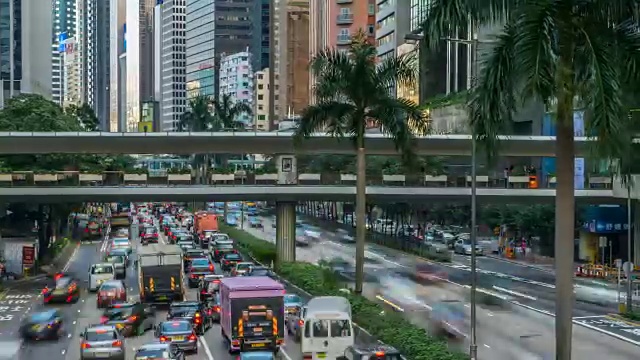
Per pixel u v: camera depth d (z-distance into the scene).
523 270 78.62
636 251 72.88
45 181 70.69
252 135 72.12
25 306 59.81
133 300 60.94
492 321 49.88
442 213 110.88
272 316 41.16
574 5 24.48
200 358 40.56
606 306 56.47
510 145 72.06
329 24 199.00
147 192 71.19
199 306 47.75
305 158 100.94
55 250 96.50
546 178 85.19
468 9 25.47
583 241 82.69
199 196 71.88
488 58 25.97
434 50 29.12
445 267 81.19
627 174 28.03
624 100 25.44
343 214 144.62
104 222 158.62
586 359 39.94
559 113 23.91
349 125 52.50
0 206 82.12
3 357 40.16
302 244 106.06
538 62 23.16
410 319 48.12
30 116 101.94
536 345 42.31
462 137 72.12
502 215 91.94
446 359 34.12
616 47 25.16
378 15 162.88
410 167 52.22
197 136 71.94
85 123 172.12
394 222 126.75
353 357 32.34
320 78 51.78
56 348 44.06
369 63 51.06
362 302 47.75
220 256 84.69
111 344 38.00
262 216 174.00
